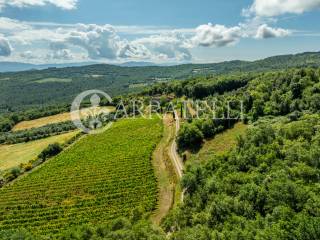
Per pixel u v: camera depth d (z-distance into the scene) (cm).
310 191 7112
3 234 8462
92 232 7950
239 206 7194
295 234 5706
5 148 18388
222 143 13100
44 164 14650
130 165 13162
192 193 9294
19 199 11712
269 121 13375
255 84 18262
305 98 14212
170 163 12712
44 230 9725
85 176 12838
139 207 9588
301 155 8644
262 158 9181
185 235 6738
